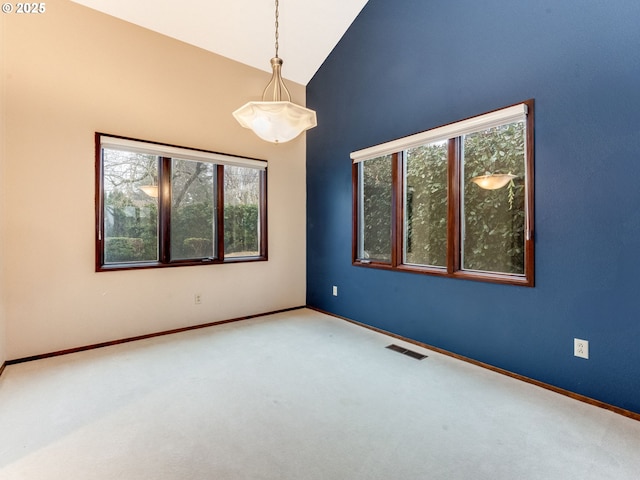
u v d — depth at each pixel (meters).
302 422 1.84
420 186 3.10
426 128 2.94
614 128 1.92
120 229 3.14
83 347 2.90
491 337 2.53
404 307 3.18
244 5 3.14
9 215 2.57
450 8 2.73
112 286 3.04
